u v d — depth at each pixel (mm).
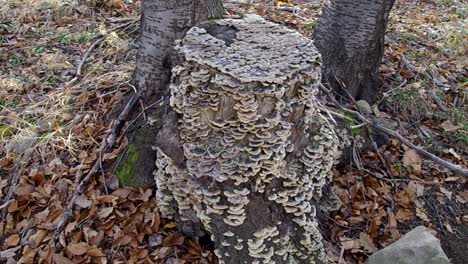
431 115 1572
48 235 1088
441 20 2426
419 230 1053
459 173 1287
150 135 1145
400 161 1373
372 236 1168
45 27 1976
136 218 1104
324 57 1452
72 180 1191
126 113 1209
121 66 1589
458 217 1274
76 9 2104
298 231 993
